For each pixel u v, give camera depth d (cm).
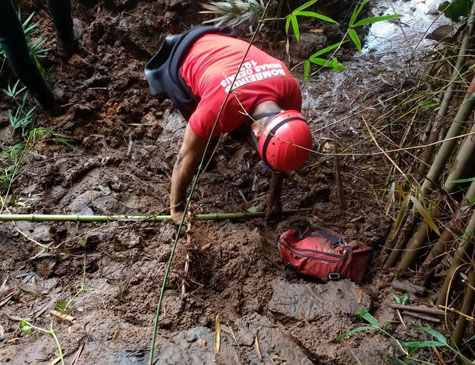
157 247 241
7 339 197
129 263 233
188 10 365
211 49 229
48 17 359
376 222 253
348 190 275
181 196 244
